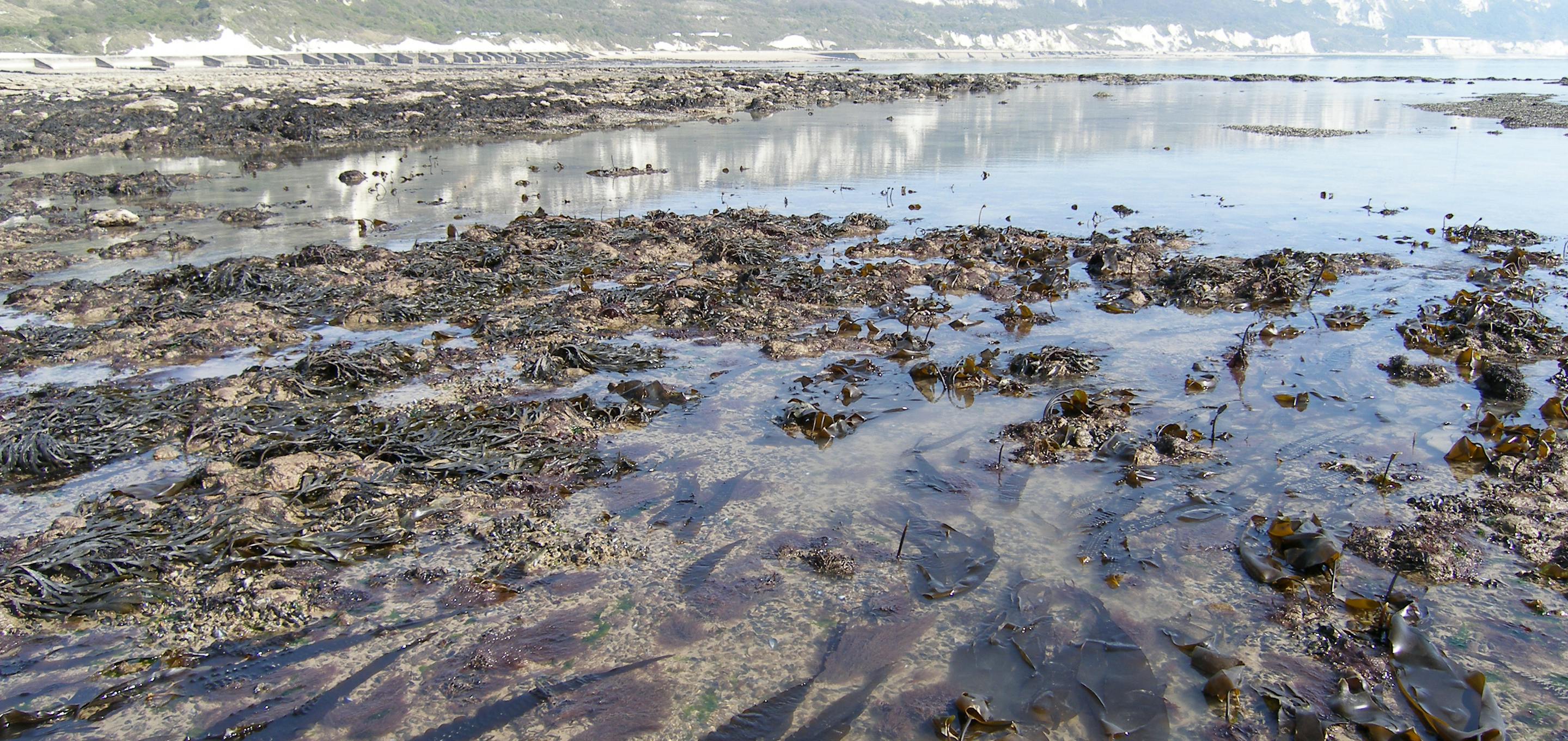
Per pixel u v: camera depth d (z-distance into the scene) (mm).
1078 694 3861
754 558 4957
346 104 30609
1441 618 4293
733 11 151375
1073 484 5684
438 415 6719
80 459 6156
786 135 25078
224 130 24750
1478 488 5488
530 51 109625
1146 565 4793
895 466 5988
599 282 10602
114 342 8453
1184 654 4113
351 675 4074
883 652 4168
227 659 4195
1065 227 13172
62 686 4023
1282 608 4414
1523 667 3965
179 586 4711
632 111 32344
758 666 4109
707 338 8594
